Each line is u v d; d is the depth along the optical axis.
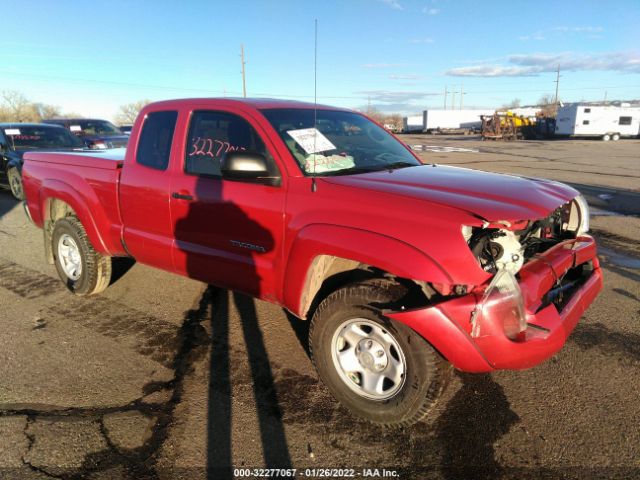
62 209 4.98
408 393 2.64
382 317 2.64
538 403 3.06
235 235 3.34
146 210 3.94
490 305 2.41
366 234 2.64
